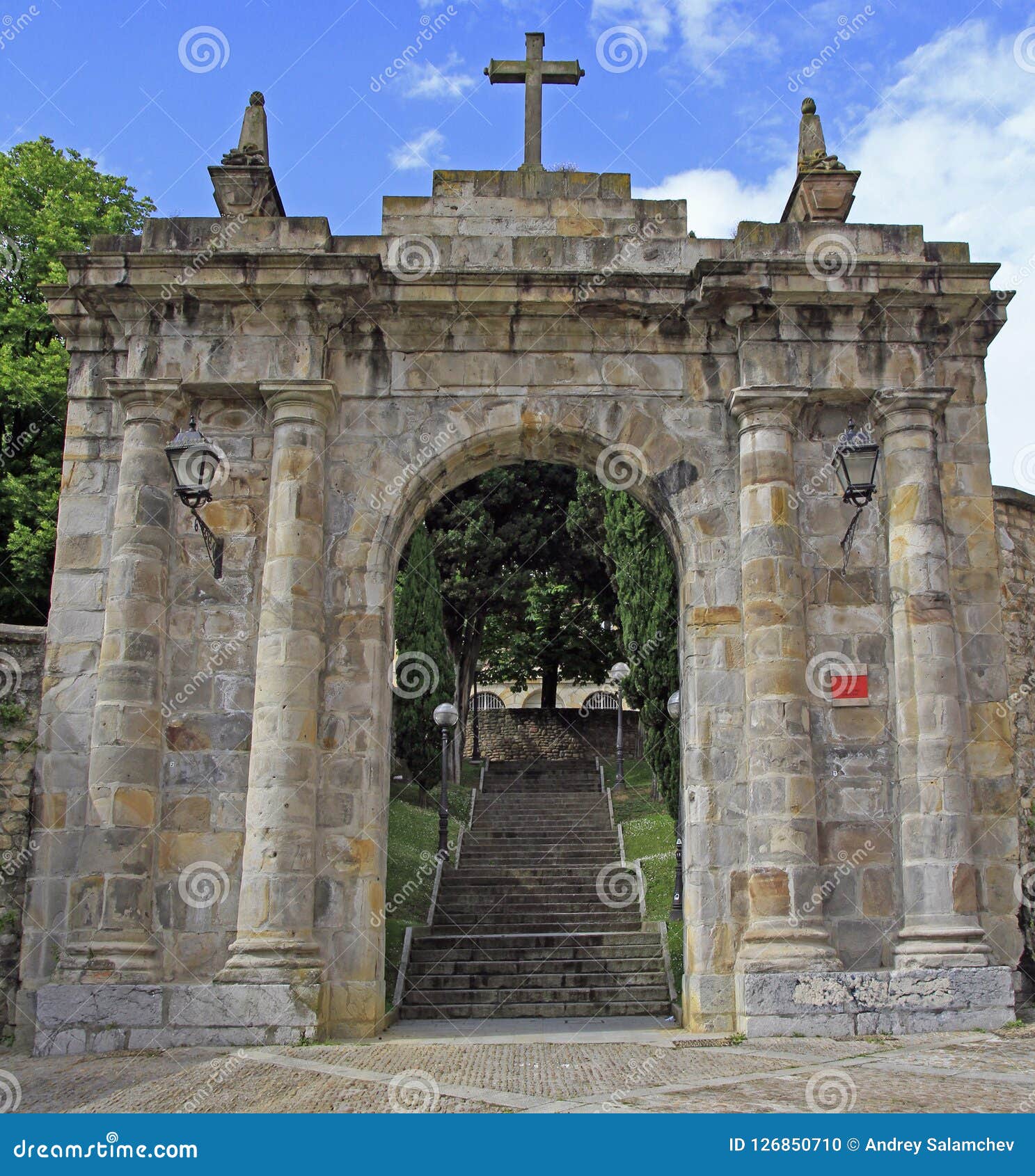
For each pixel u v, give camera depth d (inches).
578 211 852.0
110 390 780.6
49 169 1307.8
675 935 1033.5
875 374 794.8
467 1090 515.8
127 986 674.2
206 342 793.6
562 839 1467.8
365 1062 602.2
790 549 757.3
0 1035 717.9
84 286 783.7
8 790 764.6
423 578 1630.2
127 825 712.4
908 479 768.9
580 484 1696.6
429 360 806.5
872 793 745.6
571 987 938.7
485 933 1107.3
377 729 751.7
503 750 2196.1
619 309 800.9
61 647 758.5
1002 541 887.7
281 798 711.1
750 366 791.1
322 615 759.1
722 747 750.5
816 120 862.5
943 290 789.2
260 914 696.4
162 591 762.8
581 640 2057.1
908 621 748.0
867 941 722.8
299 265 775.7
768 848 711.7
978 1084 506.0
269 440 794.8
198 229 808.9
